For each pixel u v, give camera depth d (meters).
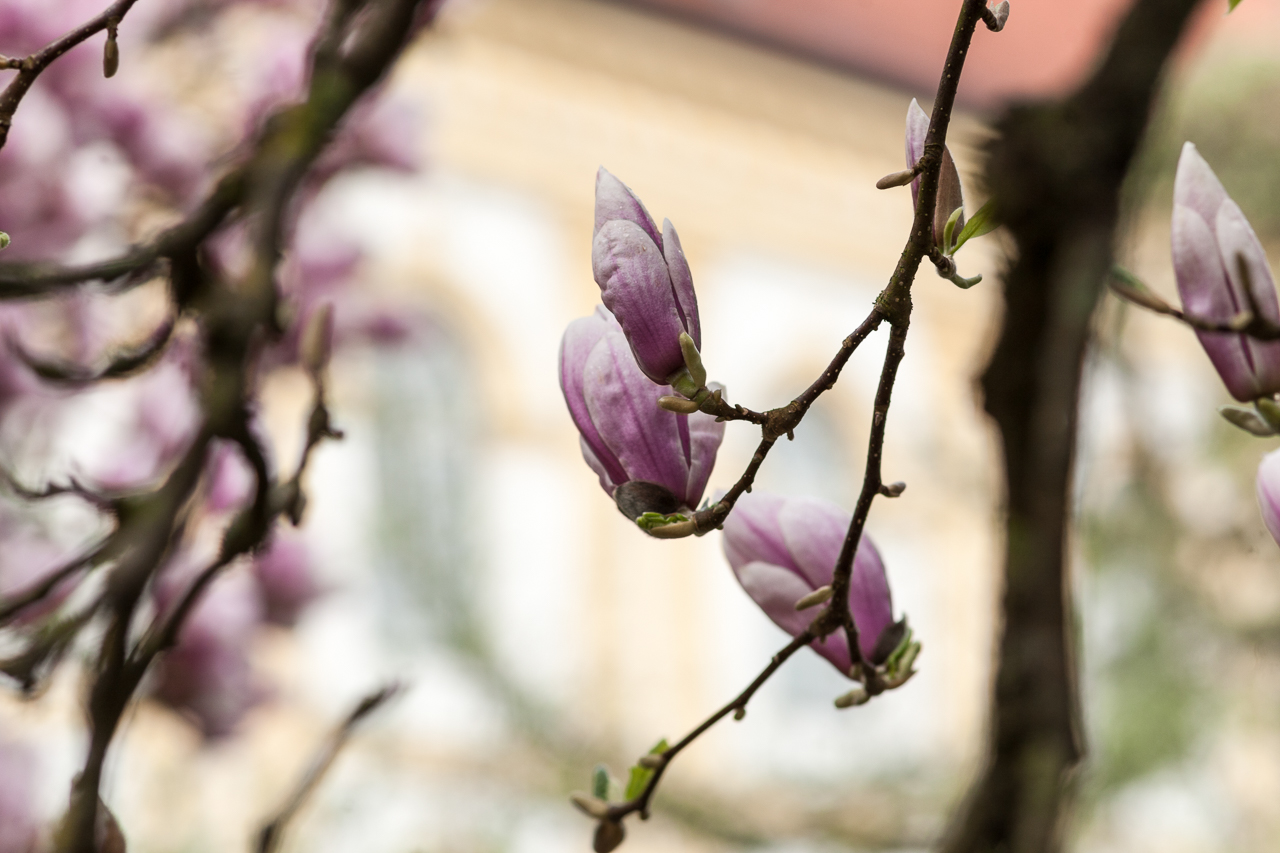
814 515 1.37
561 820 4.78
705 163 15.19
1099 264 1.72
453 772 4.71
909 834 4.17
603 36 14.52
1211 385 5.48
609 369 1.33
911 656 1.36
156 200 2.95
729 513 1.35
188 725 2.50
